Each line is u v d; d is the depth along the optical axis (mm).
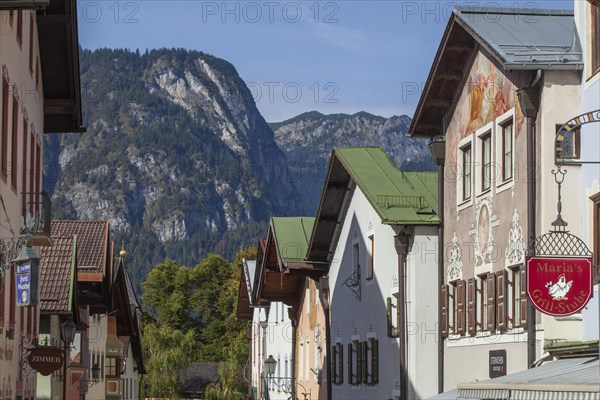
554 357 28750
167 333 115188
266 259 59719
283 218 58031
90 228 58688
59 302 45469
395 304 43000
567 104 29312
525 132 30734
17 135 32031
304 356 62188
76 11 36906
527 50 29922
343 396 51500
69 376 56188
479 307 34875
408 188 42844
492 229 33562
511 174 32094
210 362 138375
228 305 141750
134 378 100000
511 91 31859
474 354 35094
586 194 27906
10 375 32844
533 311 30078
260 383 81875
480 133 34656
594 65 28219
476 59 34812
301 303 63344
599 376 20703
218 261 146000
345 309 51250
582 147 28172
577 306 24641
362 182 43156
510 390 21594
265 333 78938
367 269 46969
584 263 24750
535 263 24641
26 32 34156
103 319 72188
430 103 37750
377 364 45500
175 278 145000
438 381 38188
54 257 47156
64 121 41812
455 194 37375
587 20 28500
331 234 53344
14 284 33719
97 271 56312
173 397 111938
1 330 30547
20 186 33188
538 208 29766
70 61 38562
